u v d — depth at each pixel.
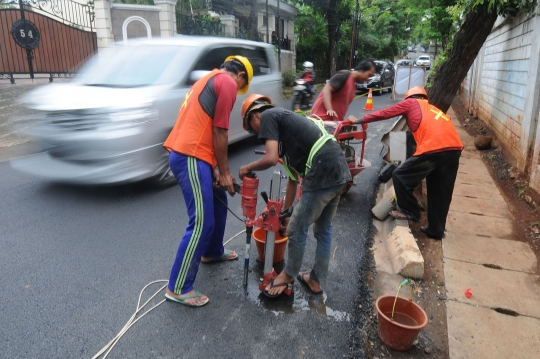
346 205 4.86
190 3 16.80
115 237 3.81
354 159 4.89
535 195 5.07
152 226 4.07
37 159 4.67
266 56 7.39
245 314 2.80
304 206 2.70
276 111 2.64
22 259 3.38
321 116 4.86
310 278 3.07
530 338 2.66
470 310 2.92
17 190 4.92
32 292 2.95
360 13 24.98
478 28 5.64
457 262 3.58
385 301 2.64
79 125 4.33
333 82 4.87
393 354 2.48
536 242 4.00
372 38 26.92
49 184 5.15
